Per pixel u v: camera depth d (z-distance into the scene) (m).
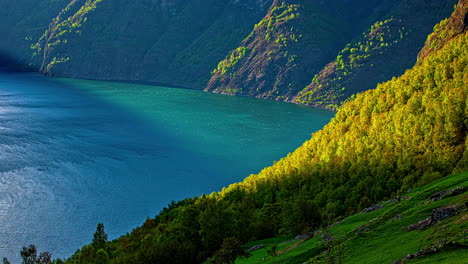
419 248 56.91
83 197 194.75
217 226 109.38
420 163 129.25
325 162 164.88
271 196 146.25
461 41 175.62
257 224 116.75
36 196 193.00
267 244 104.25
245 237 114.94
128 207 186.00
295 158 193.75
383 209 86.12
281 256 80.38
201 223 110.56
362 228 74.50
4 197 189.38
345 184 138.75
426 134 141.62
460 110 136.75
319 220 110.31
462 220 58.69
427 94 157.88
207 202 128.38
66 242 152.12
